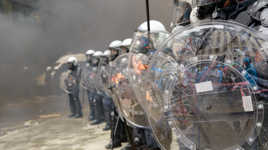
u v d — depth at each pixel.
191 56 1.21
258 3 1.37
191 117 1.18
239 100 1.11
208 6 1.51
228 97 1.12
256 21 1.41
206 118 1.15
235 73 1.13
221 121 1.13
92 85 6.73
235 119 1.11
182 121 1.20
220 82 1.14
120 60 3.07
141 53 2.14
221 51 1.17
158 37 2.26
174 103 1.22
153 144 2.59
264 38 1.13
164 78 1.27
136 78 1.97
